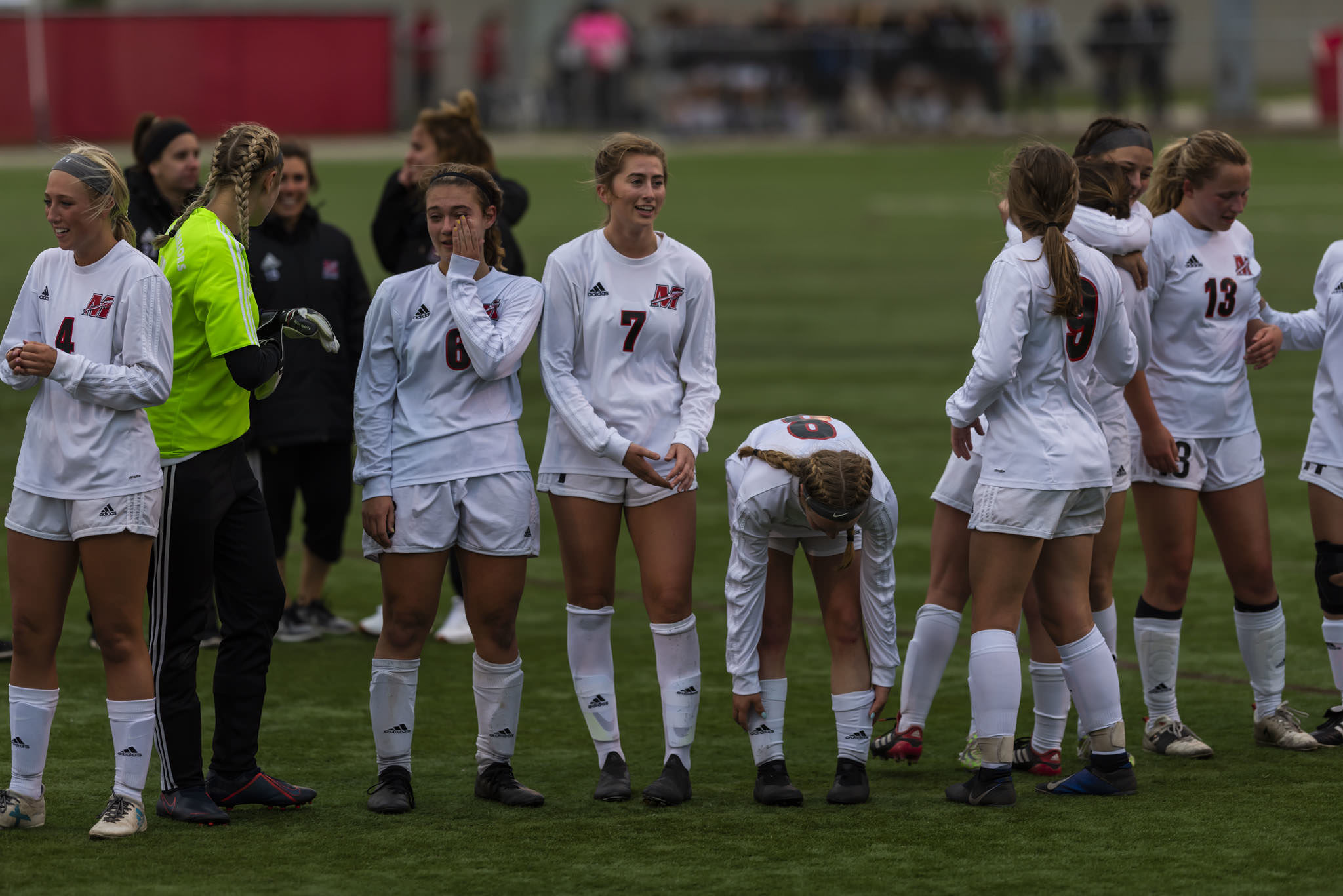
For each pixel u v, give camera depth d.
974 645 17.05
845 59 115.69
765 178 94.88
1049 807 17.08
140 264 15.71
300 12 104.75
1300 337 19.69
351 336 23.55
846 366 45.88
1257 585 19.30
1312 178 89.12
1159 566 19.19
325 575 24.50
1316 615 25.02
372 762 18.84
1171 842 15.90
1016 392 16.80
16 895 14.49
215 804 16.72
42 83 100.38
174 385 16.27
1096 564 18.66
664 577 17.27
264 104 105.00
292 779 18.17
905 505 32.00
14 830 16.20
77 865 15.24
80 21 100.31
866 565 17.22
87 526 15.60
